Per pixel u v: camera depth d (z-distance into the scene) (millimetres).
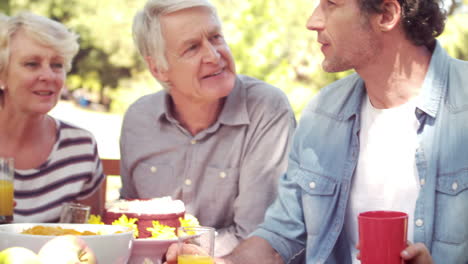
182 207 1753
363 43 1596
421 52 1643
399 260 1210
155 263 1601
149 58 2098
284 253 1794
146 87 8625
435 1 1580
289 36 5484
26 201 1994
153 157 2166
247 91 2141
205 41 2002
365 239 1221
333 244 1734
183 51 2002
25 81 1919
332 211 1752
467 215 1565
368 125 1722
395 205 1659
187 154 2121
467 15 4887
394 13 1563
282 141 2086
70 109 9406
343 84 1822
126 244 1343
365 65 1633
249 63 5109
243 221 2053
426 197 1600
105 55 8562
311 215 1777
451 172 1587
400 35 1600
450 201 1581
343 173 1740
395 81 1647
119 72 8672
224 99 2121
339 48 1620
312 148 1807
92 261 1188
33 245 1269
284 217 1825
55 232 1332
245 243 1810
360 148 1729
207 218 2119
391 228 1201
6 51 1907
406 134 1660
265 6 5301
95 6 8320
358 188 1720
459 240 1568
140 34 2082
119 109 8789
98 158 2172
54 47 1942
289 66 5496
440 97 1616
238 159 2094
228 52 2031
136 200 1830
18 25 1915
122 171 2258
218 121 2086
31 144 2025
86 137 2123
